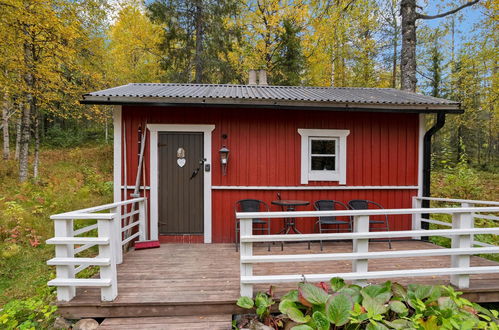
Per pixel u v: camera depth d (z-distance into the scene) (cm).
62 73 877
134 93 452
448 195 799
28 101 805
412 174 515
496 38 919
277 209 490
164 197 480
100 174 1077
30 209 620
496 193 877
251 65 1245
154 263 376
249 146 489
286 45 1165
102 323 258
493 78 923
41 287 364
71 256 279
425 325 230
